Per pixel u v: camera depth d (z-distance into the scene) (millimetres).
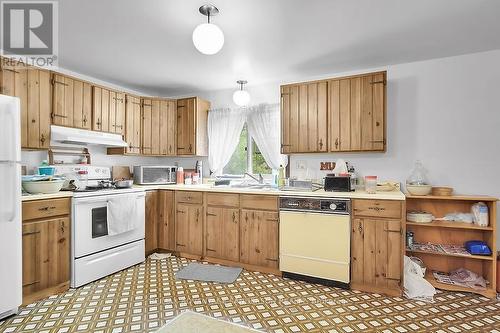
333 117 2957
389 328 1910
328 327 1923
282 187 3076
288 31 2303
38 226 2270
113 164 3717
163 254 3434
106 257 2768
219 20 2127
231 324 1301
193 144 3814
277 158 3523
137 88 3967
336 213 2564
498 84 2676
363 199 2490
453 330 1885
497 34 2361
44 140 2719
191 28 2256
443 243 2830
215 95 4039
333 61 2961
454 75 2820
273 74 3373
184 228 3352
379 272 2432
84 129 3086
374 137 2791
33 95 2629
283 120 3189
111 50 2691
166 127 3875
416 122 2957
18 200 2055
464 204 2771
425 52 2736
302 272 2691
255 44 2549
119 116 3471
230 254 3074
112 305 2201
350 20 2133
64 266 2453
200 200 3260
